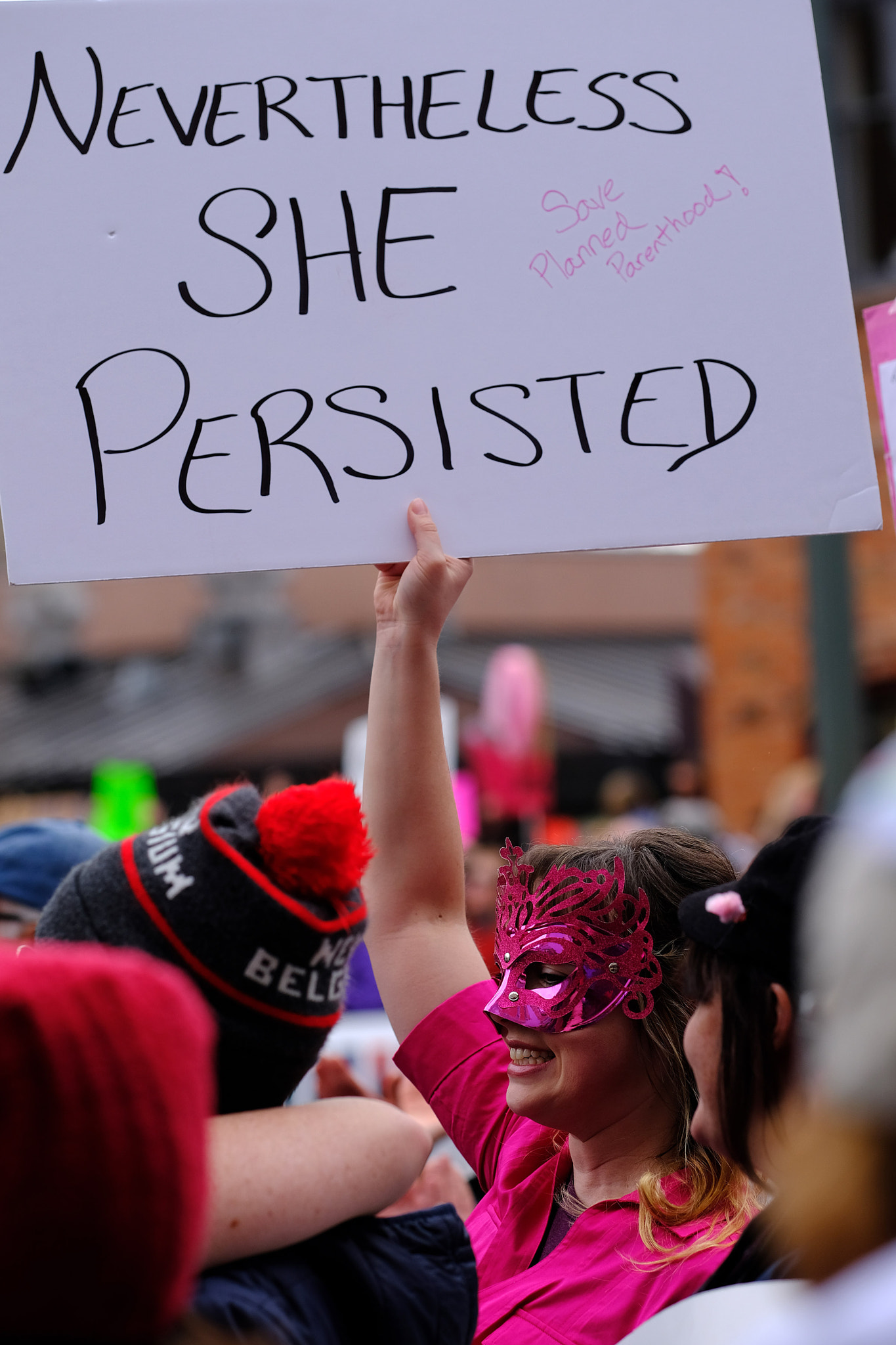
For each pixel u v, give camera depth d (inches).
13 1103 74.1
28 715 1740.9
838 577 490.9
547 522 177.8
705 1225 146.3
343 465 176.9
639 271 182.9
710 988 118.5
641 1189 148.3
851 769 485.7
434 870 183.6
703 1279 138.6
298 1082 118.5
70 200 177.6
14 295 175.0
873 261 766.5
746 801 891.4
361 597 1761.8
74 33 180.9
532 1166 171.2
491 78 185.6
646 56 187.0
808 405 181.6
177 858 113.7
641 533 178.4
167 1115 77.3
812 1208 71.5
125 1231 74.4
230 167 180.4
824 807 487.5
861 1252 70.3
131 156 179.2
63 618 1806.1
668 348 181.5
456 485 177.6
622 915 156.2
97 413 173.9
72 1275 73.9
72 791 1581.0
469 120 184.5
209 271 178.1
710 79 187.0
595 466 179.0
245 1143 109.5
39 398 173.3
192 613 1829.5
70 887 116.3
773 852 118.0
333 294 179.5
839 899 70.4
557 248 182.5
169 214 178.5
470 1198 222.5
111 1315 75.2
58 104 179.5
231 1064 113.0
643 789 1055.0
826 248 184.7
